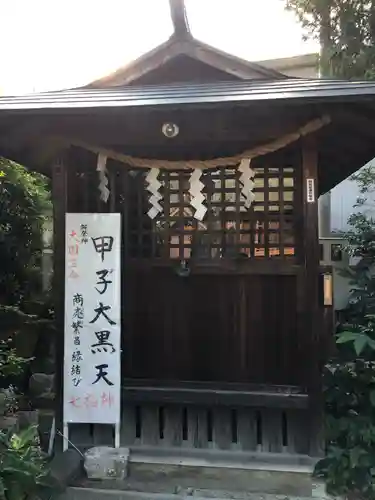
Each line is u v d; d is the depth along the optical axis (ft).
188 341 15.21
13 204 25.14
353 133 14.99
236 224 15.10
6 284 25.79
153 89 14.55
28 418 17.15
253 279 14.94
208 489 12.66
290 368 14.67
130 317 15.48
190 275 15.15
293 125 13.99
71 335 14.25
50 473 12.16
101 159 14.76
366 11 22.26
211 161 14.44
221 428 14.94
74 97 13.84
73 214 14.34
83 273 14.26
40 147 15.84
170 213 15.42
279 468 13.71
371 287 15.76
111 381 14.08
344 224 27.94
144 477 13.39
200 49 15.37
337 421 12.73
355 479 11.70
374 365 13.08
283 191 14.99
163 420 15.23
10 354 18.39
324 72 24.72
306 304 14.20
